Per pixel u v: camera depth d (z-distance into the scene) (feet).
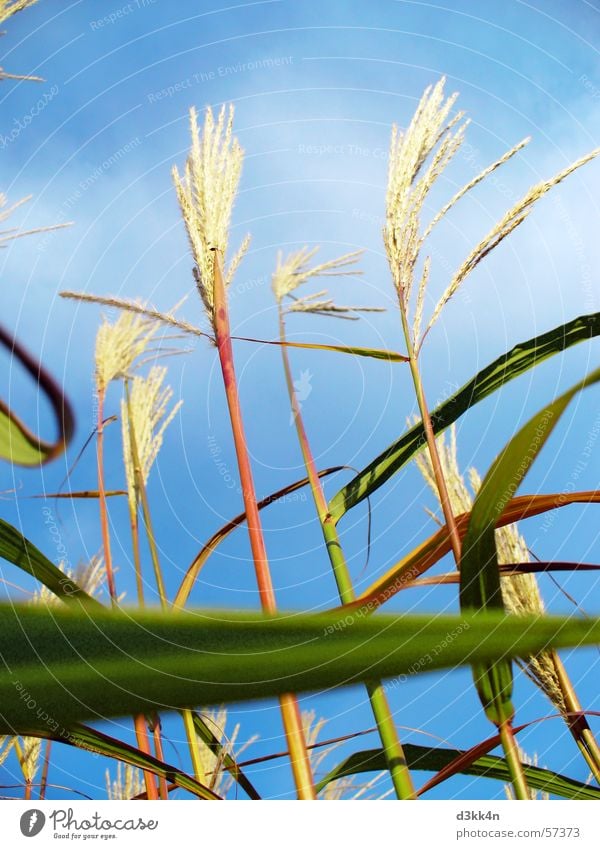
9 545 3.17
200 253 3.69
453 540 3.42
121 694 1.23
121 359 4.34
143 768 3.40
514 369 3.87
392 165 3.80
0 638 1.26
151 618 1.33
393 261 3.80
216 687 1.27
